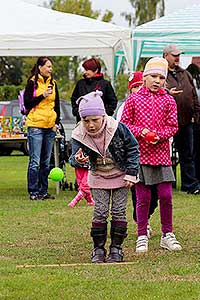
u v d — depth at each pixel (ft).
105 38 48.75
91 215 36.96
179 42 49.11
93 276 22.65
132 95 27.50
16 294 20.36
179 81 45.14
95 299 19.93
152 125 27.04
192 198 44.27
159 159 27.14
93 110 24.16
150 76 27.25
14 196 46.88
